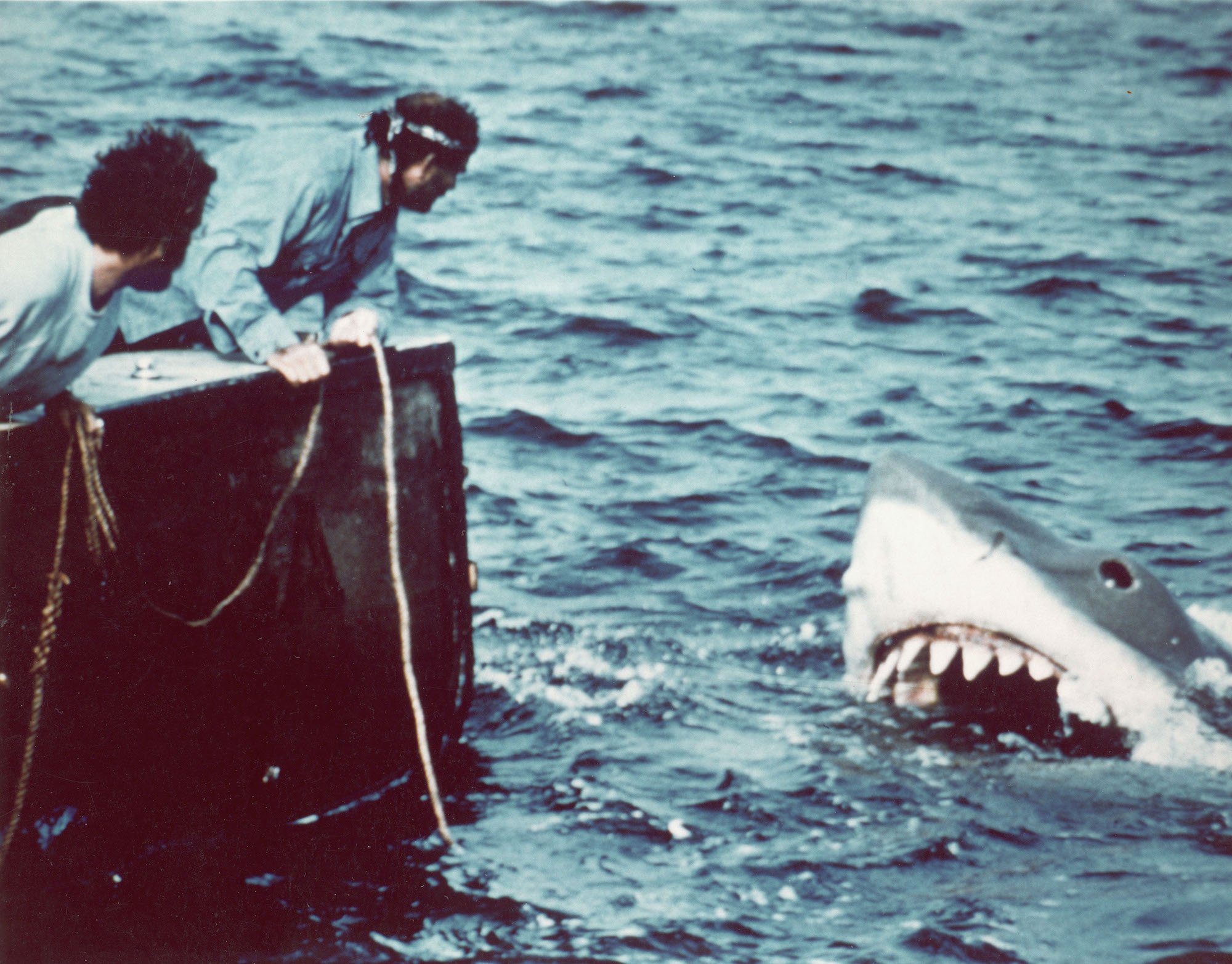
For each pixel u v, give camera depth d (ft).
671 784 31.89
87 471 25.25
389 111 31.89
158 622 27.40
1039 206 103.91
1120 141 126.62
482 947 25.20
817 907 26.58
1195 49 170.50
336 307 33.42
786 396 64.69
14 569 25.21
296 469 29.25
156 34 150.61
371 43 152.76
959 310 79.00
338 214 31.30
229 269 28.96
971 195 106.93
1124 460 57.52
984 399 64.80
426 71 140.46
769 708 36.22
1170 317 78.38
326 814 30.89
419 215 94.17
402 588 29.78
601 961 24.72
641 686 37.68
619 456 56.80
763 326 75.05
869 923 25.94
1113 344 73.67
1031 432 60.54
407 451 31.71
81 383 27.45
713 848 28.96
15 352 23.17
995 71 157.17
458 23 168.45
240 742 29.25
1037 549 32.86
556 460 56.29
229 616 28.63
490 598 44.04
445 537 32.91
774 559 47.65
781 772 32.37
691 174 109.29
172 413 27.02
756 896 26.99
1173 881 27.25
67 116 112.57
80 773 26.73
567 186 104.06
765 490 53.93
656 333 72.84
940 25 183.01
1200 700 32.48
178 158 23.13
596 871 28.04
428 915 26.37
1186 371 69.21
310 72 135.54
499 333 72.28
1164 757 31.89
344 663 31.01
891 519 32.40
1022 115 136.26
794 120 130.41
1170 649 32.71
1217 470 56.18
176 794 28.35
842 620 42.98
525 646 40.52
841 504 52.70
